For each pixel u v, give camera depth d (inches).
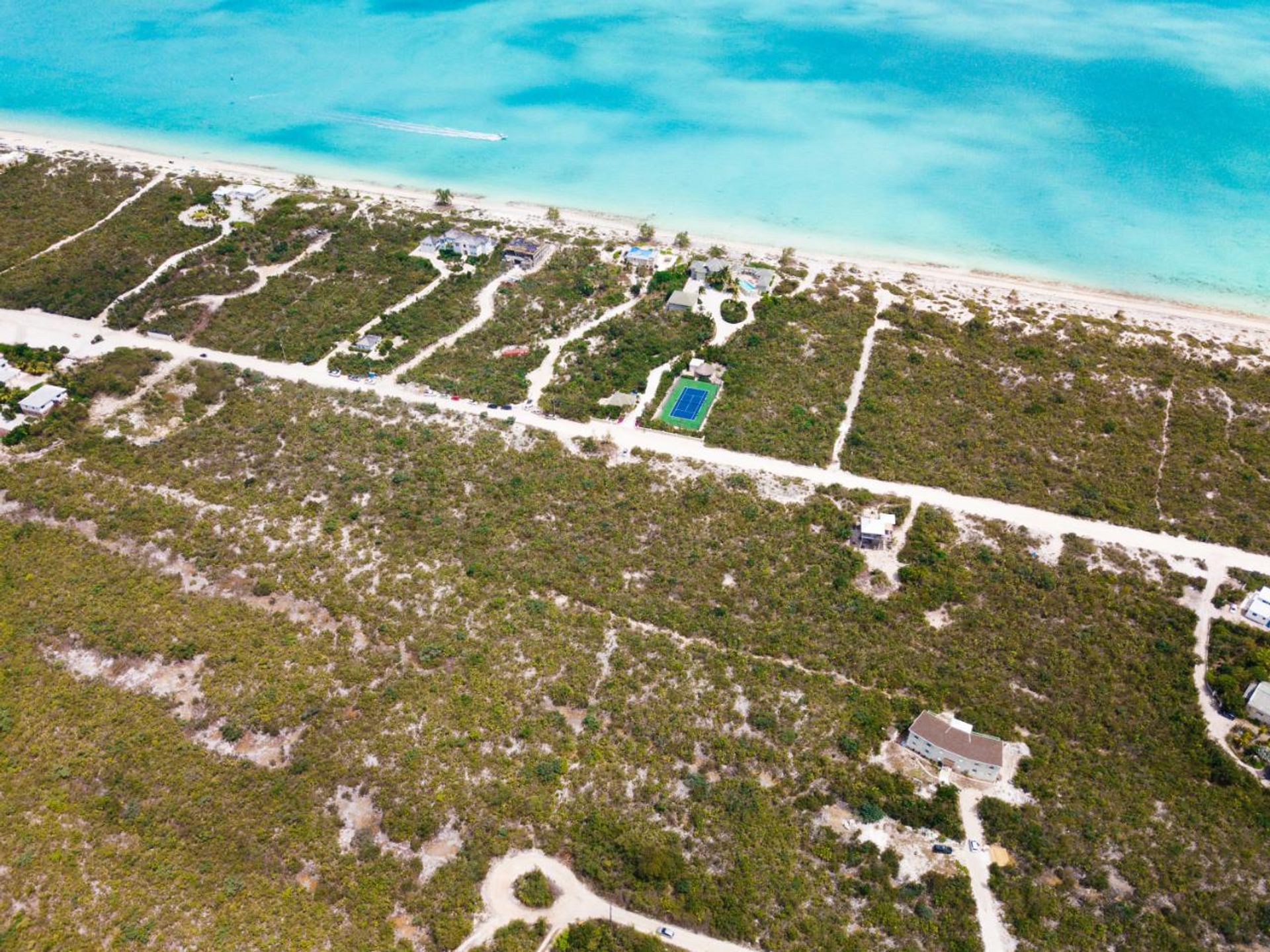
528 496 4397.1
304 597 3858.3
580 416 4877.0
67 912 2753.4
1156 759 3238.2
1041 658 3592.5
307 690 3469.5
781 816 3075.8
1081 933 2755.9
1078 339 5339.6
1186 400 4852.4
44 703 3412.9
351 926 2785.4
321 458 4621.1
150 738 3289.9
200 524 4200.3
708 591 3887.8
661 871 2896.2
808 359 5251.0
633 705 3425.2
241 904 2824.8
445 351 5413.4
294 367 5265.8
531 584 3939.5
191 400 4975.4
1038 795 3122.5
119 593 3858.3
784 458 4576.8
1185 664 3548.2
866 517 4163.4
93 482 4426.7
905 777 3184.1
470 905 2851.9
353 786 3174.2
